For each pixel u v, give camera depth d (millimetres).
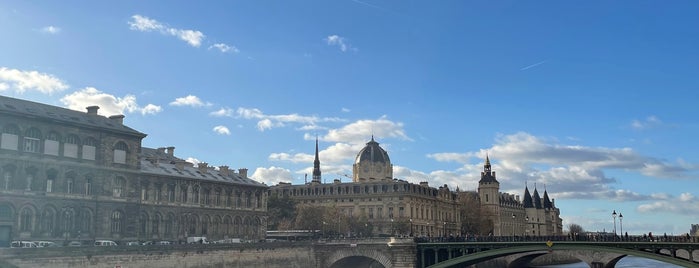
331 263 145625
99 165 116750
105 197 117250
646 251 116875
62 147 111250
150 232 129375
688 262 111312
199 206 140750
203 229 141625
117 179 120938
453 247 135500
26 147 106500
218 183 146625
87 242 112062
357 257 160625
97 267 98188
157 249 108250
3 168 102812
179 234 135500
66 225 110938
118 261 101375
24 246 98625
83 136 114875
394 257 139000
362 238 147000
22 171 105000
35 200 106125
